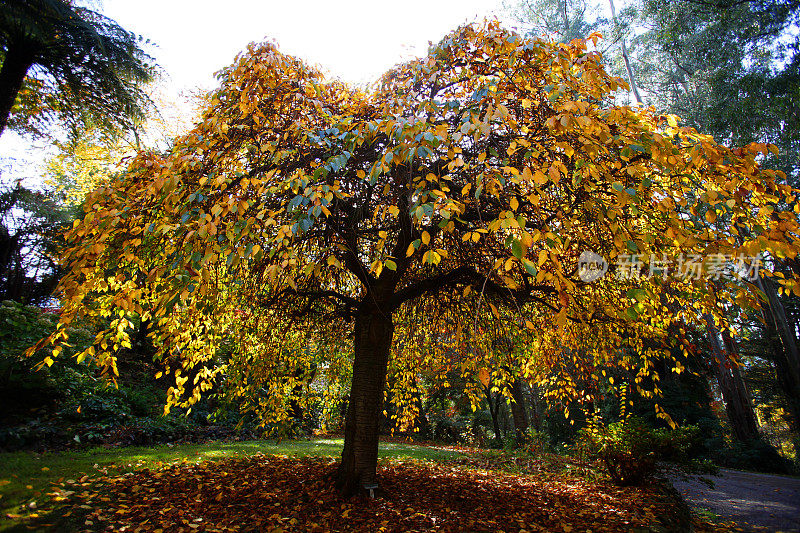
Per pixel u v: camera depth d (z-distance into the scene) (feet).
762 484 23.56
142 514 10.52
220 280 13.50
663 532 11.69
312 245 12.45
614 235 8.37
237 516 10.93
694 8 35.22
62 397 20.57
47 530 9.04
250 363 17.94
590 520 12.73
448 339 18.49
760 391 63.05
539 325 17.43
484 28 12.94
